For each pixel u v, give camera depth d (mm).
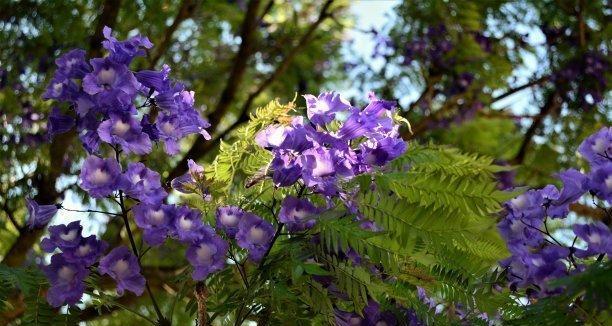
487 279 1019
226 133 3070
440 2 3135
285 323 1009
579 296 937
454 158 1118
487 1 3223
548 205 1031
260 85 3475
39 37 2674
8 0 2660
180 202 1060
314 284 976
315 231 984
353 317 1039
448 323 1024
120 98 977
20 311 1805
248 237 996
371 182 1002
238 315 1004
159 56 2914
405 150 1020
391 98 3217
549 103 3369
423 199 983
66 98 983
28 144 2572
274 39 3512
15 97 2627
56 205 1000
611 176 983
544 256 991
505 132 3422
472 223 937
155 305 1017
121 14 2814
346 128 1003
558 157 3328
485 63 3156
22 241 2357
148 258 2479
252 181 1004
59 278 969
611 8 3291
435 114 3145
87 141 990
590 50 3295
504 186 2967
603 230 977
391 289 992
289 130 989
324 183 991
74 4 2705
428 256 962
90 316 2146
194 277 971
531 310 945
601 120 3316
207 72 3355
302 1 3688
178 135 1021
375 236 952
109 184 958
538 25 3297
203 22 3234
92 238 975
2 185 2496
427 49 3133
